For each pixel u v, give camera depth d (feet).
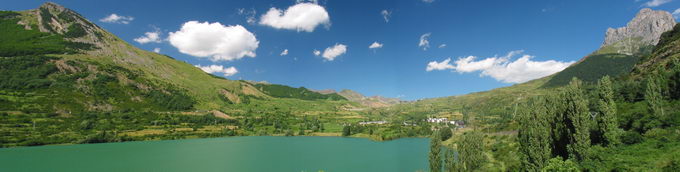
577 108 156.25
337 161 429.79
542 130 163.02
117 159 427.74
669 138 167.73
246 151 526.16
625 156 152.46
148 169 366.84
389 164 404.57
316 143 654.12
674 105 227.81
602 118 168.35
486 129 563.89
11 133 546.67
